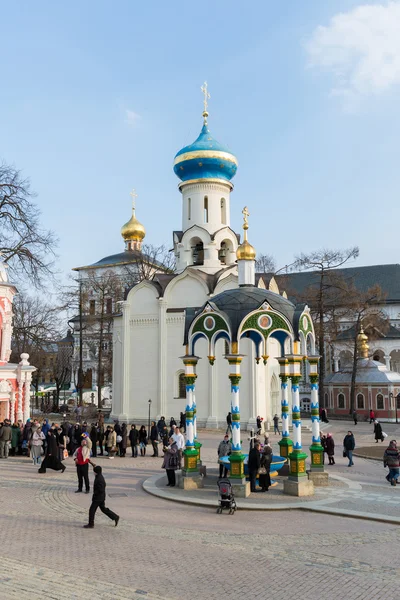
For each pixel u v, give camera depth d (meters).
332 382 62.19
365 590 9.69
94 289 60.06
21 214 38.75
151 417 44.59
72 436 29.00
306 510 16.19
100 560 11.06
